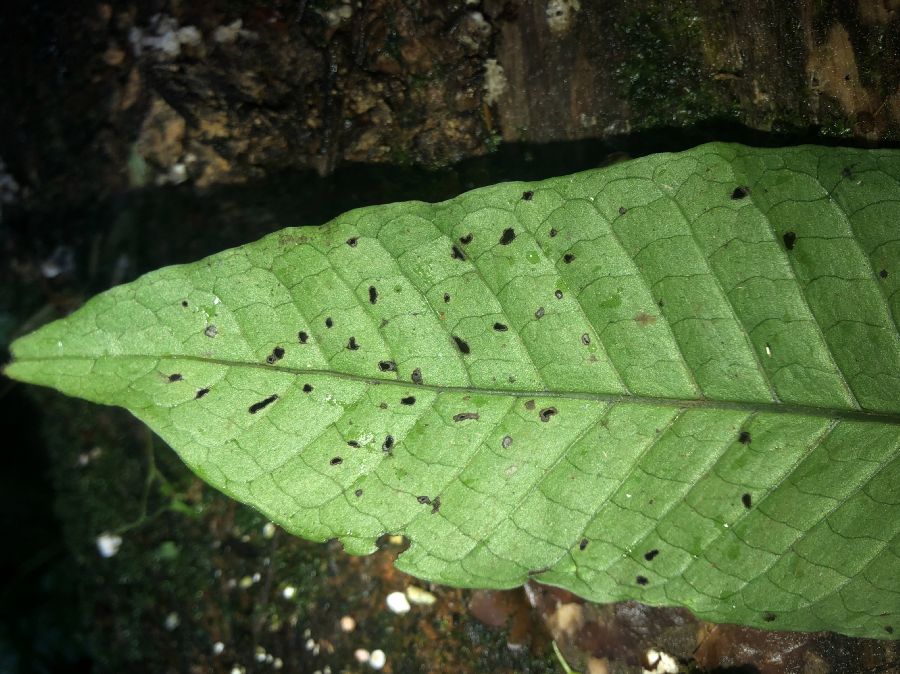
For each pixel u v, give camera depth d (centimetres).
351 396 8
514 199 8
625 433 8
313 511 8
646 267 8
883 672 10
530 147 11
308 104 12
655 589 8
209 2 12
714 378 8
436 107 12
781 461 8
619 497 8
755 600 8
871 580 8
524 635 12
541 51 11
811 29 10
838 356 8
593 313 8
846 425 8
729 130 11
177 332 8
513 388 8
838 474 8
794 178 8
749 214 8
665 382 8
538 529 8
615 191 8
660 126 11
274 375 8
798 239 8
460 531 8
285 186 12
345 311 8
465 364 8
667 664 11
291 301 8
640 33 11
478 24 11
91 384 8
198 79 12
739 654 11
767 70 11
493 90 12
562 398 8
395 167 12
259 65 12
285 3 12
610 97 11
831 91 10
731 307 8
